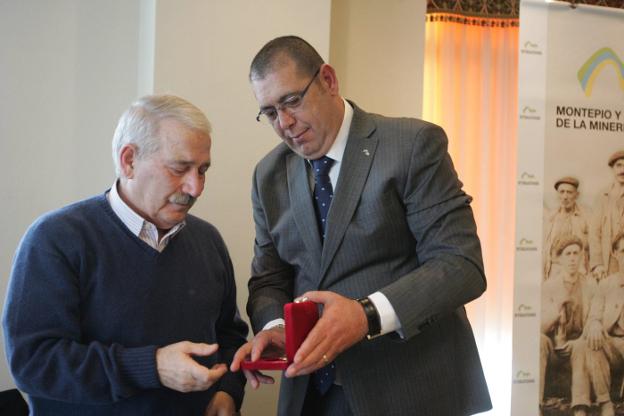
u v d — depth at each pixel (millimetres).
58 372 1206
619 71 2174
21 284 1260
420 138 1425
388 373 1415
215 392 1518
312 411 1524
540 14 2111
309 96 1390
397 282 1331
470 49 3383
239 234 2373
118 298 1326
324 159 1497
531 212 2107
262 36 2381
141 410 1324
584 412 2127
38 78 2492
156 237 1398
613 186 2166
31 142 2486
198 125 1313
